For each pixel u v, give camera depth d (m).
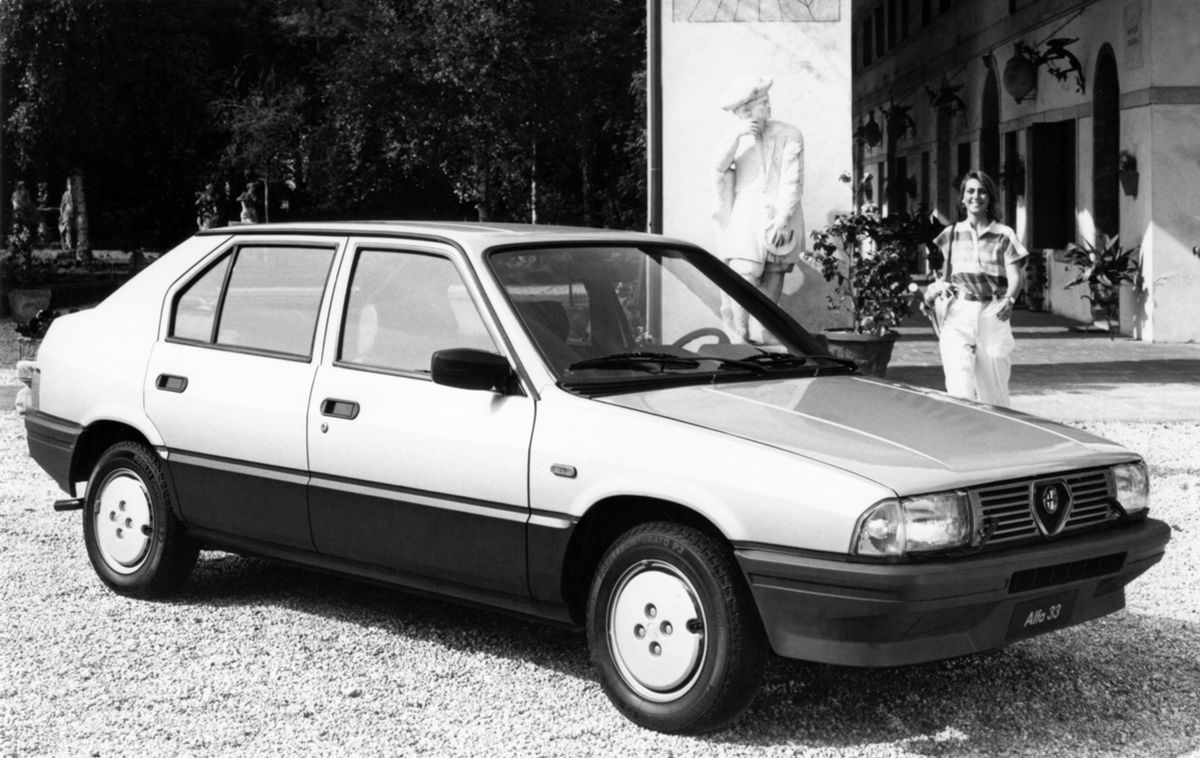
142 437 6.64
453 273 5.55
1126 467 5.06
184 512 6.31
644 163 23.33
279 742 4.74
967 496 4.52
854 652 4.42
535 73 21.69
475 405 5.26
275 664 5.63
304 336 5.93
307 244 6.09
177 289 6.50
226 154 29.94
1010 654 5.77
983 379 10.09
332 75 22.53
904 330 23.20
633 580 4.84
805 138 14.26
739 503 4.57
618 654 4.89
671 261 6.00
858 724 4.91
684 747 4.66
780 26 14.20
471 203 24.59
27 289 26.61
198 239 6.61
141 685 5.37
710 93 14.31
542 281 5.52
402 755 4.61
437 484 5.32
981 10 29.56
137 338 6.54
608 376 5.25
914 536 4.40
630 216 24.73
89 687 5.34
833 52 14.20
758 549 4.52
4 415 13.50
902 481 4.46
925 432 4.95
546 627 6.18
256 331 6.13
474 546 5.25
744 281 6.15
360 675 5.48
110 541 6.66
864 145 47.53
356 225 6.05
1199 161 19.88
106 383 6.56
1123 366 17.20
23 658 5.71
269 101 28.94
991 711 5.07
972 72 30.64
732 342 5.87
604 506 4.94
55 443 6.79
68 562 7.44
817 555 4.43
